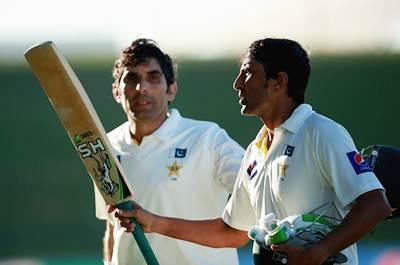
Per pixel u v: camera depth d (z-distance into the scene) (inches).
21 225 1756.9
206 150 712.4
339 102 1738.4
